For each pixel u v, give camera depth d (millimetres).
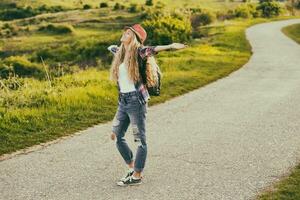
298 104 12281
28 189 6637
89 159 7910
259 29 44750
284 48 28906
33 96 12281
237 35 37344
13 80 15234
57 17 83000
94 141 8969
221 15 59500
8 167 7535
